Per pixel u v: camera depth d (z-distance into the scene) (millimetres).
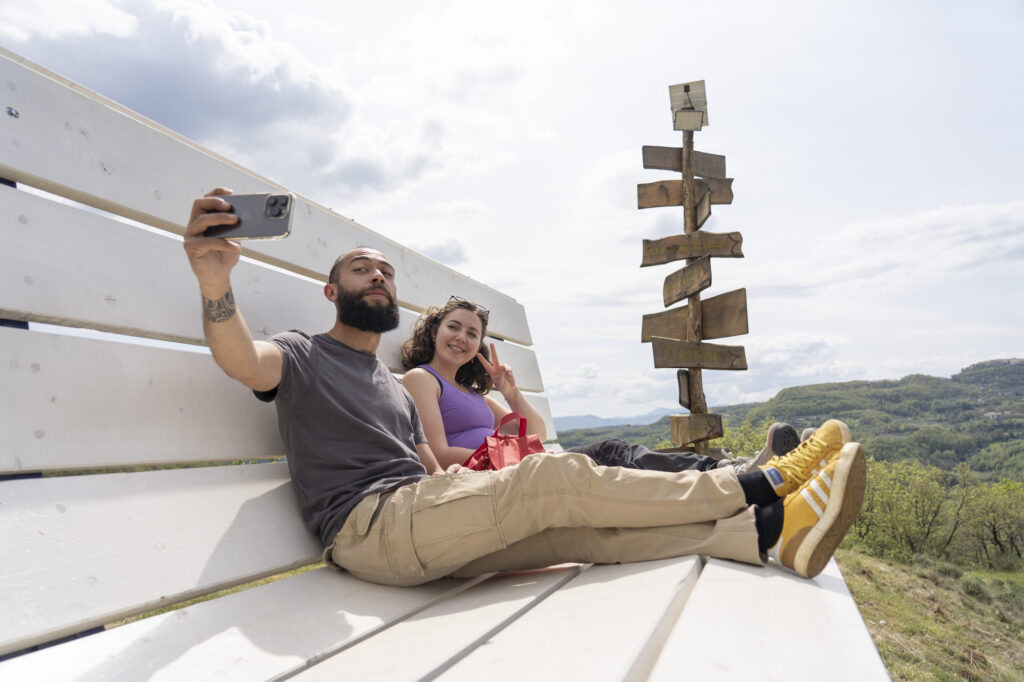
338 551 1706
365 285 2051
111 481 1457
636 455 2494
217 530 1624
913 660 7074
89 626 1229
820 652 900
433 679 899
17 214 1412
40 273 1428
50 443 1352
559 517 1604
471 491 1607
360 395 1915
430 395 2557
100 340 1544
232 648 1185
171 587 1420
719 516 1557
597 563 1733
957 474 57594
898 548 52812
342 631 1303
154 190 1815
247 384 1635
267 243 2252
